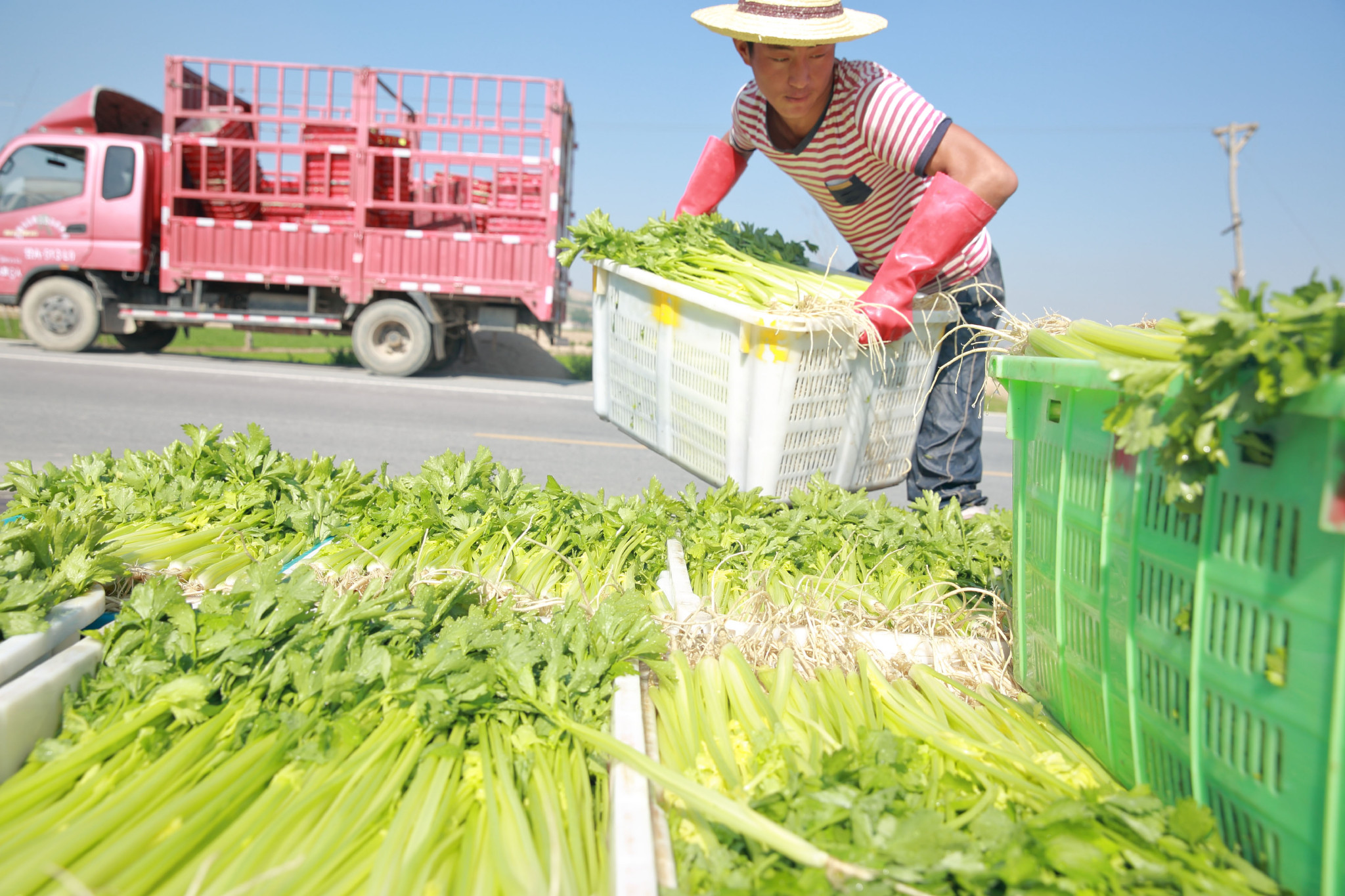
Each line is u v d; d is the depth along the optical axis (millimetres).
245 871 1348
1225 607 1332
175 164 12055
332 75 11977
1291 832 1213
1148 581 1550
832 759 1568
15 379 9969
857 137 3092
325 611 1911
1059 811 1426
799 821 1452
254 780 1544
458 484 3035
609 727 1840
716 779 1697
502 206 12375
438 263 12344
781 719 1927
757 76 3055
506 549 2812
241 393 10320
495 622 2033
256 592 1912
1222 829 1385
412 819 1523
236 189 12250
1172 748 1501
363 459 7348
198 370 11992
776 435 2820
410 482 3133
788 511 2904
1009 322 2697
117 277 12812
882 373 3117
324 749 1638
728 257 3426
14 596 1885
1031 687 2148
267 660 1846
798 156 3320
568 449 8484
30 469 2898
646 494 3219
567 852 1490
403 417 9523
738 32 2840
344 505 3000
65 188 12367
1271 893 1234
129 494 2791
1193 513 1398
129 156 12312
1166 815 1420
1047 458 1990
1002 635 2465
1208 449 1273
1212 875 1273
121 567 2209
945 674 2303
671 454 3295
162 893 1298
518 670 1841
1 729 1581
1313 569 1149
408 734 1734
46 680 1706
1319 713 1147
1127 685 1625
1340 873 1128
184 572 2418
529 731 1776
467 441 8453
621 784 1544
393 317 12609
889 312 2809
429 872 1428
